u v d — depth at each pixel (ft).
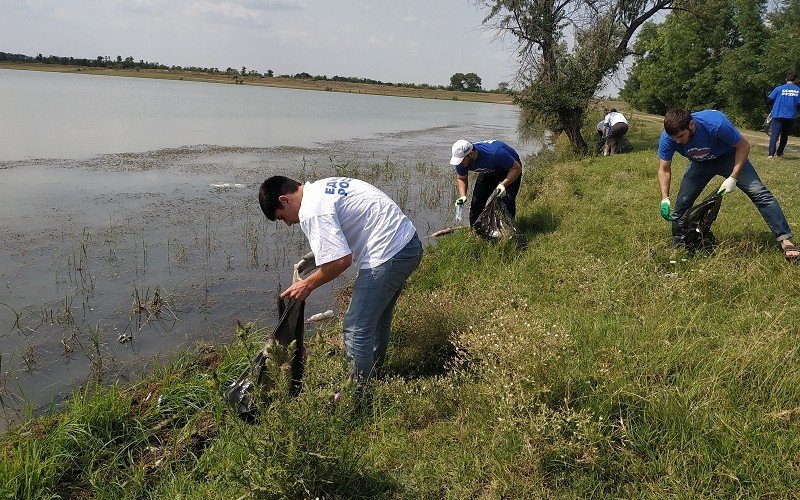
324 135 82.74
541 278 18.76
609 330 13.28
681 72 108.37
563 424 9.80
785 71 74.49
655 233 21.20
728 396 10.39
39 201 31.94
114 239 26.02
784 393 10.27
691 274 16.37
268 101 167.53
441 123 123.34
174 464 11.60
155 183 38.63
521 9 48.88
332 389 10.01
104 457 11.91
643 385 10.80
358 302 12.00
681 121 16.84
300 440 9.12
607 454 9.43
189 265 23.49
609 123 49.14
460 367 13.37
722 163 17.98
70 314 18.54
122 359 16.26
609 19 51.47
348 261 11.15
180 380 14.55
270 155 56.13
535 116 53.01
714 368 11.10
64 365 15.85
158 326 18.26
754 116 81.97
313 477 9.05
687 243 18.63
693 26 102.12
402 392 12.29
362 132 91.86
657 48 116.88
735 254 17.94
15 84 150.00
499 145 22.39
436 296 16.21
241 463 9.60
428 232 30.25
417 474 10.04
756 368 11.00
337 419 9.53
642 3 53.11
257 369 11.68
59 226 27.43
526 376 10.80
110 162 45.83
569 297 16.87
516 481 9.43
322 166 49.80
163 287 21.20
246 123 93.30
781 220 17.30
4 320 18.02
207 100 147.74
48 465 11.06
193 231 27.91
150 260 23.71
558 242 21.59
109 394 13.15
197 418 12.82
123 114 91.61
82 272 22.02
